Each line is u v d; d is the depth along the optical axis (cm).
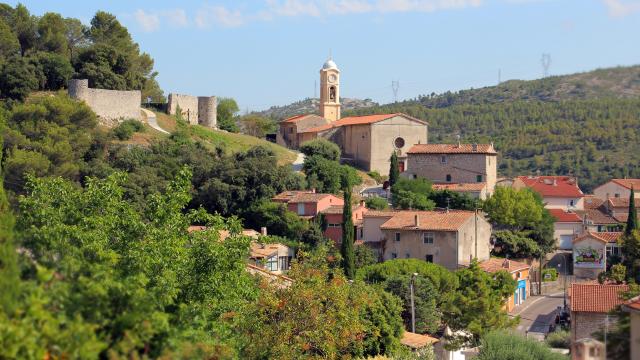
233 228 5075
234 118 18188
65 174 10694
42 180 5019
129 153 11988
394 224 10481
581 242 11288
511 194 11931
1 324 2438
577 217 12838
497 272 8975
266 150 12762
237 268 4834
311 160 13475
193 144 13412
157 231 4719
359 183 13900
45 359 2566
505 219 11750
